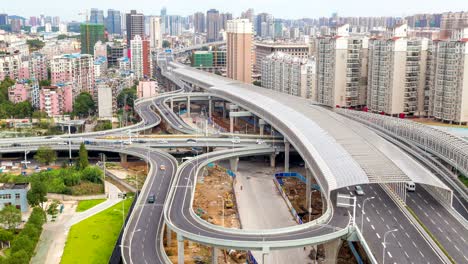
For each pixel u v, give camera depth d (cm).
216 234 19925
